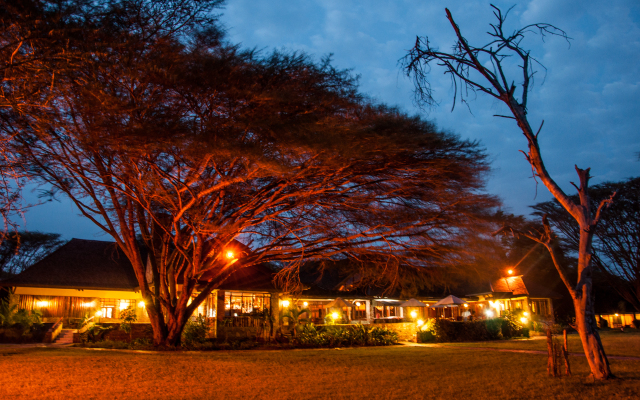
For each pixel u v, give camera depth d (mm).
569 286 10977
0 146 10914
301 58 14523
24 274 28906
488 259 18562
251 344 22578
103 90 12484
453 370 13250
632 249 37750
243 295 27844
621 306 44688
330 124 13531
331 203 18016
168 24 14789
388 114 14758
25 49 10492
